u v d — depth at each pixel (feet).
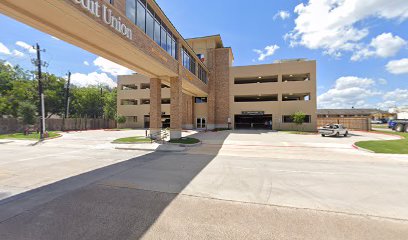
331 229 12.12
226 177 23.52
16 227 12.41
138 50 39.93
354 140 63.87
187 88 91.09
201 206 15.43
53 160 33.99
